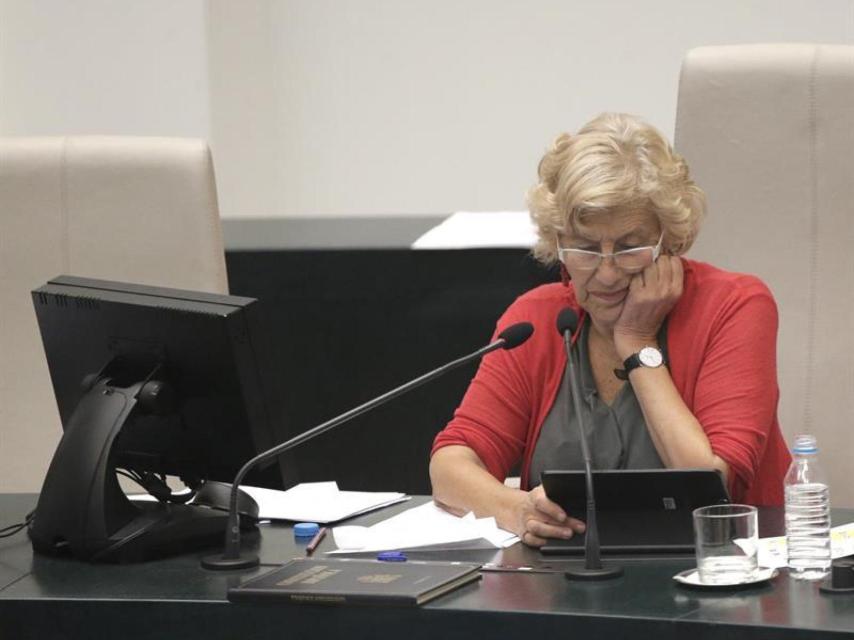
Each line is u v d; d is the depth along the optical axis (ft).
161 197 31.42
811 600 17.12
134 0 44.52
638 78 44.04
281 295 39.34
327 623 18.01
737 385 23.48
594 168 23.03
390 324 39.01
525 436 25.46
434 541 21.30
